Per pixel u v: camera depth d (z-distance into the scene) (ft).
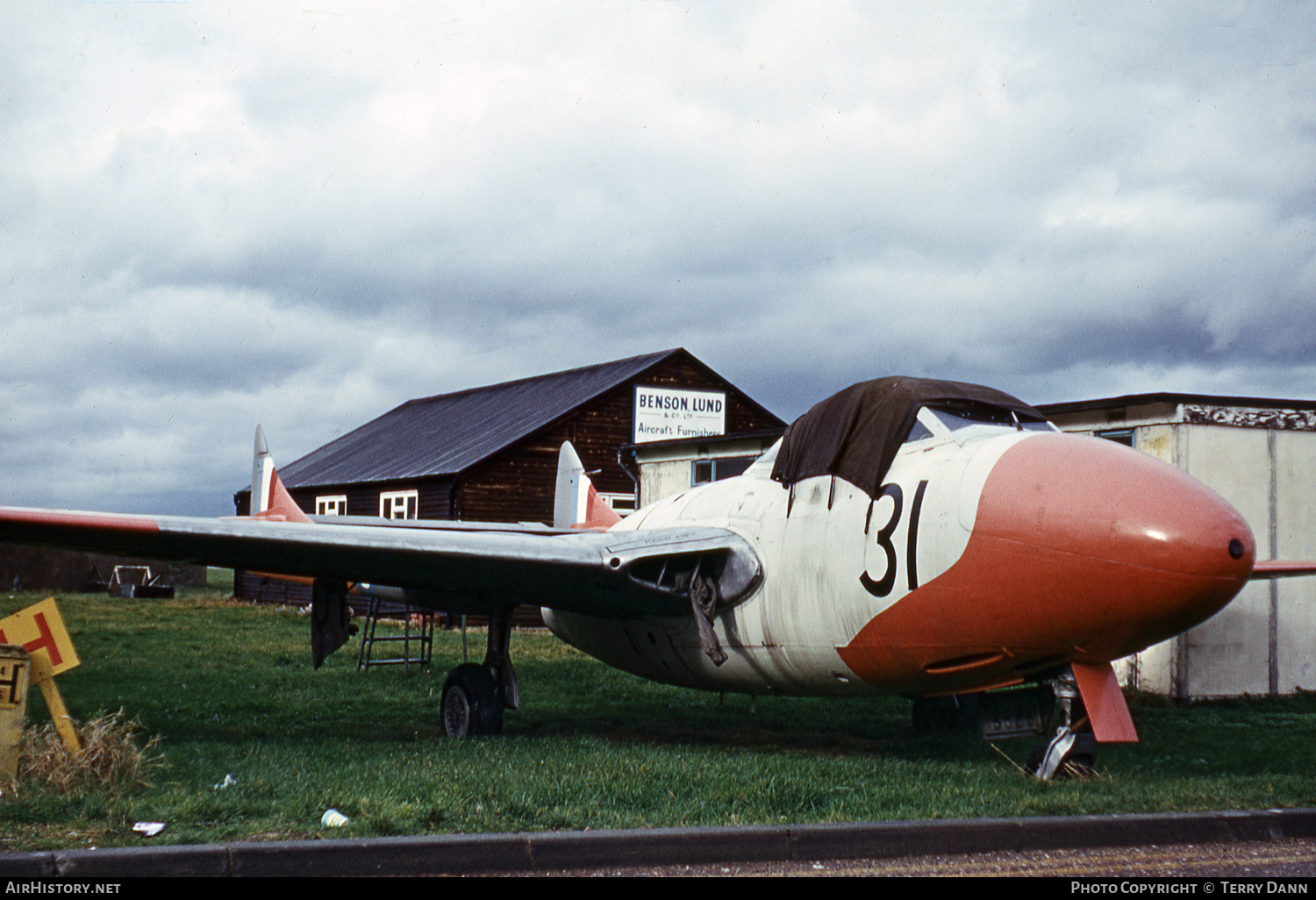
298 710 34.63
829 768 22.47
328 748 25.03
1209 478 41.47
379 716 34.12
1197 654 40.91
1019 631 21.59
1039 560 20.74
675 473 68.39
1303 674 43.14
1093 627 20.68
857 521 24.64
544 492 87.86
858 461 25.07
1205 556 19.29
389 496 94.38
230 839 15.35
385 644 61.26
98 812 16.74
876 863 15.89
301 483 109.81
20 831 15.71
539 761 22.77
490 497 85.61
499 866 15.14
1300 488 43.27
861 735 31.14
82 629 65.77
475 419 105.70
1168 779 21.94
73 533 24.56
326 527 26.84
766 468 29.81
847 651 25.18
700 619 28.19
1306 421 43.50
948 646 22.94
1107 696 22.25
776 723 33.35
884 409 25.07
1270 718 35.60
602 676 46.34
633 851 15.61
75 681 39.91
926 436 24.20
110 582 127.44
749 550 27.73
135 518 24.31
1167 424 41.37
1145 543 19.58
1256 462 42.47
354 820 16.34
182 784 19.47
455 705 30.40
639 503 71.36
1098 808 18.24
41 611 19.60
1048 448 22.00
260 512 47.42
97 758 18.92
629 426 91.76
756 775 21.18
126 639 59.36
